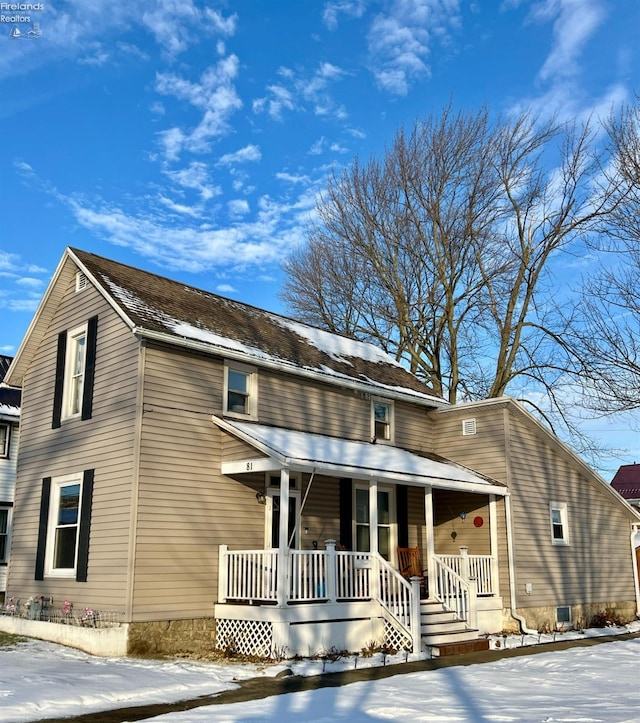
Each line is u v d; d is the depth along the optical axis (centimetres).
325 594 1413
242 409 1572
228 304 1928
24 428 1738
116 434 1395
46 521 1553
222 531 1445
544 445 1992
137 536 1303
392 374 2108
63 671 1066
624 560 2212
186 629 1337
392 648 1408
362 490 1812
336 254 3275
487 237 2828
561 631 1852
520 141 2794
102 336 1512
